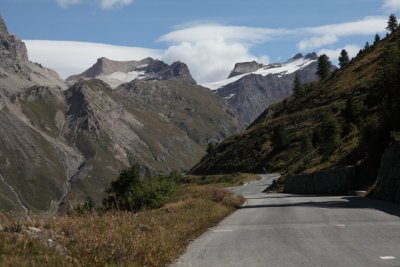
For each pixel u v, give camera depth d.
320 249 11.86
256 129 152.00
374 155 38.47
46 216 11.83
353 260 10.27
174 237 13.73
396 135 32.06
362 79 130.75
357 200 28.48
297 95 171.88
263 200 35.72
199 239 14.95
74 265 9.01
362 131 42.62
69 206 17.12
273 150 131.00
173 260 11.45
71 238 10.38
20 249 8.63
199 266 10.61
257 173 125.50
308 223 17.50
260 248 12.55
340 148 51.34
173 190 32.59
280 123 143.88
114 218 13.87
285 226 17.03
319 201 29.58
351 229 15.19
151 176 32.88
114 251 10.23
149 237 12.21
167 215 18.61
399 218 17.61
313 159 66.25
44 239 9.55
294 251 11.79
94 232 11.28
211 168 147.00
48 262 8.52
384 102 44.44
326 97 142.25
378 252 11.05
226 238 14.86
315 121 127.69
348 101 75.00
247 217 21.66
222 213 23.53
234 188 73.19
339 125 71.06
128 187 29.30
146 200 28.33
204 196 30.16
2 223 10.27
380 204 24.34
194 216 19.50
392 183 27.55
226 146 156.62
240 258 11.29
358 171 39.00
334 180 41.56
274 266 10.12
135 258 10.46
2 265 7.72
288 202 30.89
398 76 43.84
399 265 9.57
